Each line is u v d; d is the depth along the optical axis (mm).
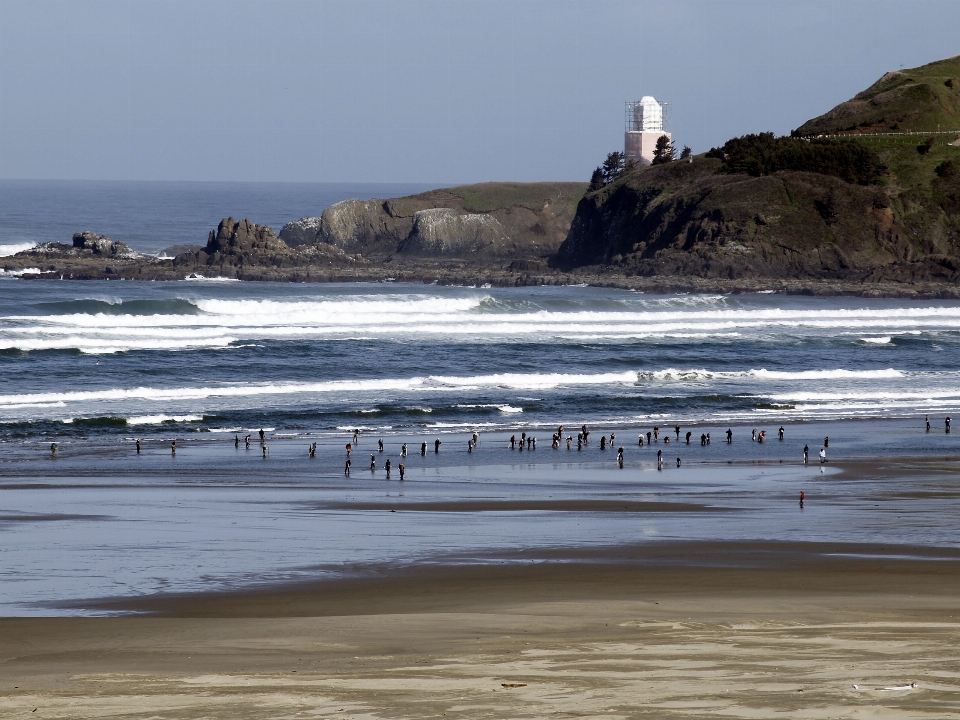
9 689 58062
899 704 52125
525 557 104188
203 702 54688
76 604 85688
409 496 143500
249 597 88125
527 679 58094
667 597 86812
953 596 86625
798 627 72812
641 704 52750
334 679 58969
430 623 77000
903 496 143750
